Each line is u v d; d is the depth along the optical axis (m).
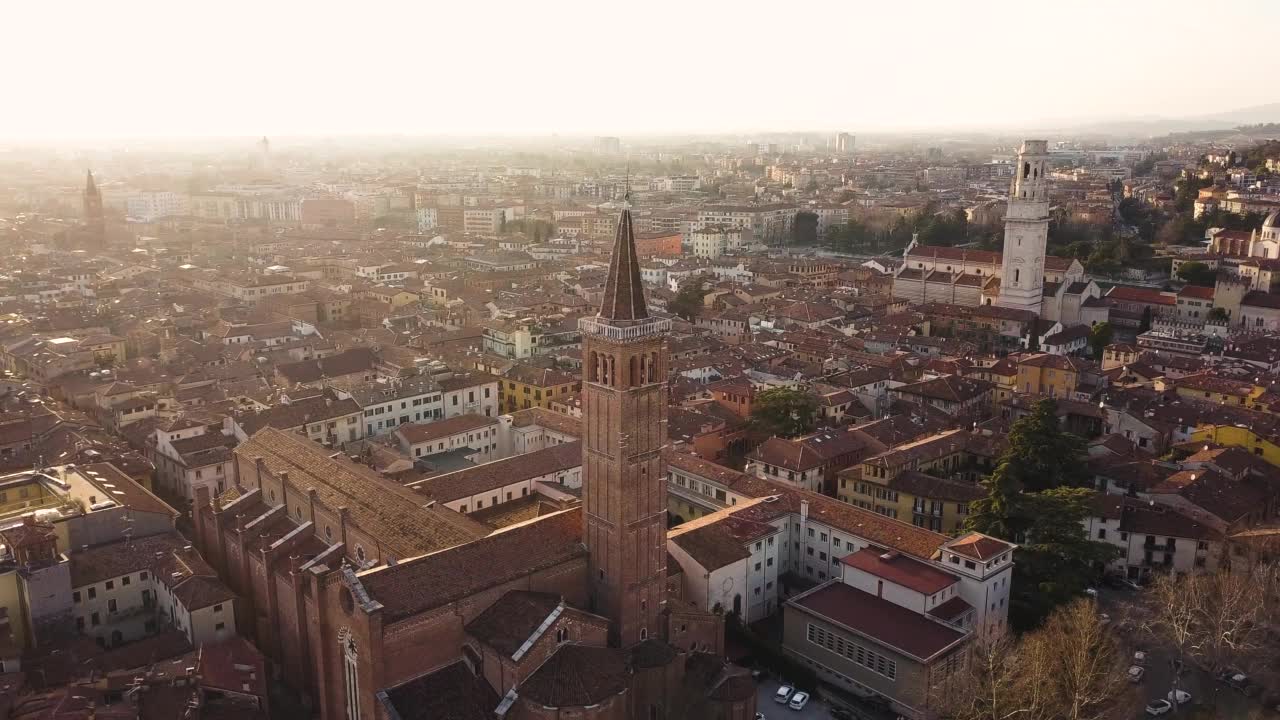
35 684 106.38
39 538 119.12
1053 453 165.00
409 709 97.50
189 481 177.00
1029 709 98.50
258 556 129.25
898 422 192.88
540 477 163.88
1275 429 181.88
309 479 141.50
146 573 132.75
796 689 122.44
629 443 107.38
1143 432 193.62
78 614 126.69
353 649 101.69
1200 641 118.94
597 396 108.69
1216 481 158.75
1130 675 120.19
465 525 120.69
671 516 172.38
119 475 157.00
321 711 109.69
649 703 107.00
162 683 106.06
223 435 186.12
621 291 105.62
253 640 132.38
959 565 127.56
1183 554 144.62
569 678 98.88
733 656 129.12
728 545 136.62
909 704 115.50
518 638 100.12
